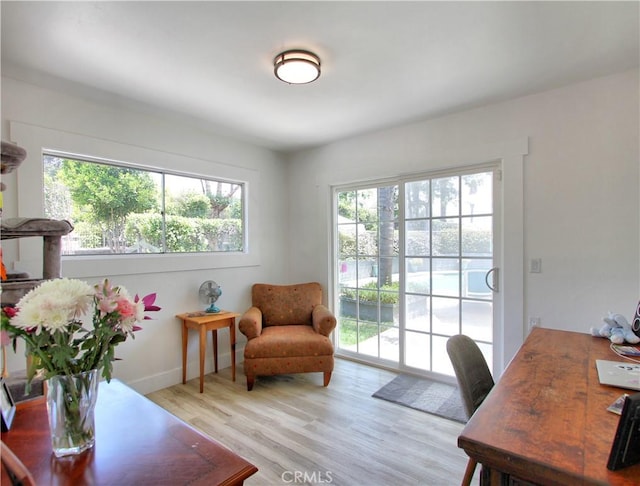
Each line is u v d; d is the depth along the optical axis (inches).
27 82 88.6
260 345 113.3
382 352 136.0
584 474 28.4
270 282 154.7
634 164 85.7
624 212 87.0
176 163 119.9
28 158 88.8
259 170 149.8
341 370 131.7
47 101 92.2
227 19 64.0
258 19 64.1
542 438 33.7
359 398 107.0
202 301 125.6
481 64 81.8
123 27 66.2
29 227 54.1
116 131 105.0
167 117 114.7
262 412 98.1
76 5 59.5
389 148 128.2
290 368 113.7
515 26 67.0
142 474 33.5
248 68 82.4
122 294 38.4
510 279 103.3
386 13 62.7
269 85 91.4
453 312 117.3
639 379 47.6
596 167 90.4
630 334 66.2
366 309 140.9
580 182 92.7
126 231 110.9
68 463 34.9
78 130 97.6
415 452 79.2
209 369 130.6
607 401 41.6
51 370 35.1
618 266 88.0
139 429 41.5
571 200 94.0
